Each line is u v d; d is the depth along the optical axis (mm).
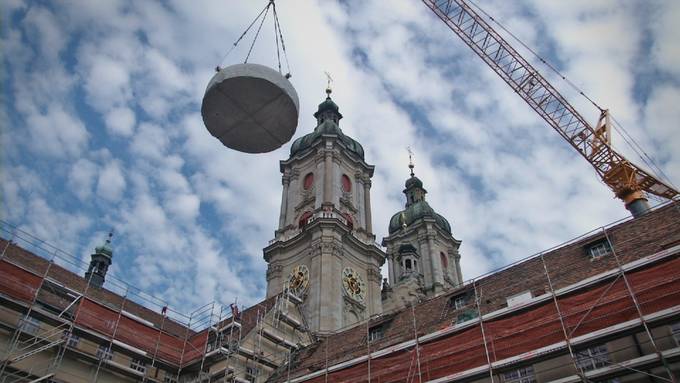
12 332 30859
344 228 63750
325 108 86812
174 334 44594
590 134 62062
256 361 38500
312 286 58656
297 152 76812
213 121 21438
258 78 19797
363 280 64125
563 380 22625
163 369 38094
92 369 33844
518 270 32188
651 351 21906
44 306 33562
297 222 68625
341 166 73688
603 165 61312
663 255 23344
